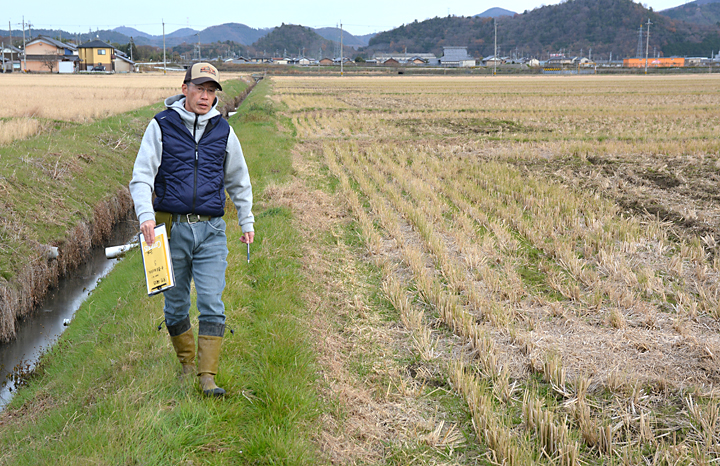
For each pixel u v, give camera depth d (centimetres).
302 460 297
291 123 2309
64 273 805
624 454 318
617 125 2211
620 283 618
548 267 666
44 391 448
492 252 726
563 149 1567
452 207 966
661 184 1136
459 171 1301
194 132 321
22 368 542
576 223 821
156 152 316
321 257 704
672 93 4156
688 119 2370
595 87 5197
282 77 8875
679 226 836
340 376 407
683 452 316
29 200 852
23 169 941
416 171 1264
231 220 830
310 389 375
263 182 1121
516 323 517
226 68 12012
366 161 1415
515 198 1024
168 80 5650
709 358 439
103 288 680
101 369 416
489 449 330
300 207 933
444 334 498
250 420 332
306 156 1562
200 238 329
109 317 553
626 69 11694
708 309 536
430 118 2516
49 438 323
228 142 335
